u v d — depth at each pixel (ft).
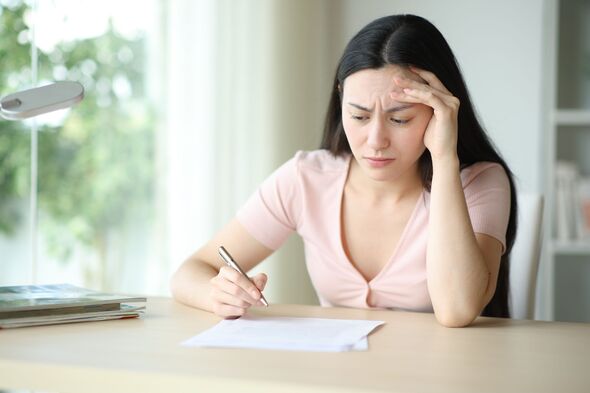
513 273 5.88
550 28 9.34
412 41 4.51
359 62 4.47
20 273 9.21
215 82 10.29
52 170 10.86
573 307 9.89
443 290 4.22
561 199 9.32
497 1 10.57
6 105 4.28
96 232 11.14
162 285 10.96
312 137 10.85
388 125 4.47
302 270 10.59
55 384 3.05
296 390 2.79
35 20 8.94
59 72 10.00
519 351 3.50
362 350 3.43
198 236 10.28
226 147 10.30
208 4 10.31
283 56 10.45
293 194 5.43
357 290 5.28
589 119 9.15
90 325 3.96
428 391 2.75
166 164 10.87
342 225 5.32
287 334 3.71
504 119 10.57
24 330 3.78
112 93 10.97
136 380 2.95
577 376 3.04
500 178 5.03
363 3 11.07
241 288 4.20
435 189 4.49
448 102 4.46
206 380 2.88
